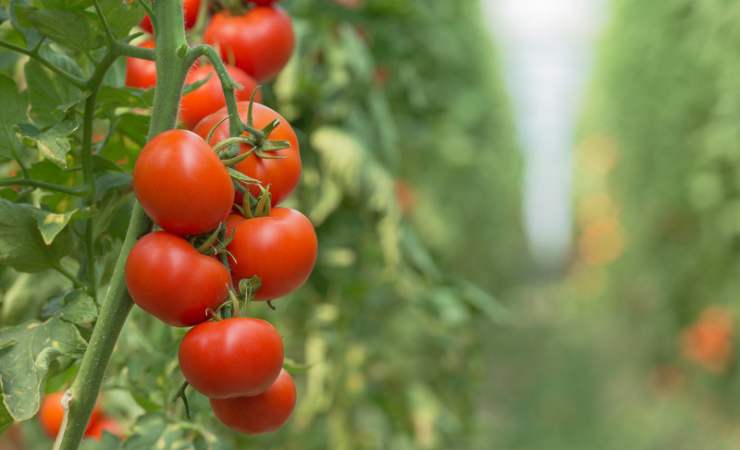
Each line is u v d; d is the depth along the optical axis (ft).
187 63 3.94
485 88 25.62
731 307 16.96
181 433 4.80
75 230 4.28
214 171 3.78
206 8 4.91
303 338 7.67
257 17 4.78
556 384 23.17
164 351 5.14
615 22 26.94
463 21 21.81
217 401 4.06
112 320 3.94
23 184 4.14
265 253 3.92
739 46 16.33
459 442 9.29
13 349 4.05
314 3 7.55
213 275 3.84
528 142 53.57
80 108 4.39
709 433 17.57
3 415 4.08
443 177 15.89
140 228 3.94
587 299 33.04
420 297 8.12
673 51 19.66
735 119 16.35
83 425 3.96
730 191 16.87
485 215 23.98
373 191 7.17
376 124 8.14
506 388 23.76
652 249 20.15
